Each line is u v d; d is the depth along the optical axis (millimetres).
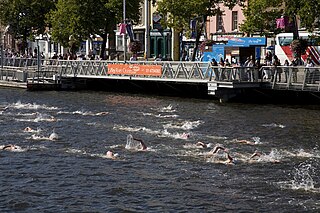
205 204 18781
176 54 77812
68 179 21797
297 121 36938
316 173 22641
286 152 26609
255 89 48156
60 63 62250
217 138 30312
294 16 51688
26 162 24516
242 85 46812
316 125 35219
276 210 18172
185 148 27375
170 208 18391
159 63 52844
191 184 21078
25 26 81062
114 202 19031
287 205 18641
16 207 18562
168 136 30781
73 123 35594
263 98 48750
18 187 20734
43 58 70000
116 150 27016
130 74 55469
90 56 70938
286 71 46000
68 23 68938
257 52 65312
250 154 26062
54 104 46469
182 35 76250
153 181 21500
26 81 61500
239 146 28125
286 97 48188
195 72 49750
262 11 56969
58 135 30984
